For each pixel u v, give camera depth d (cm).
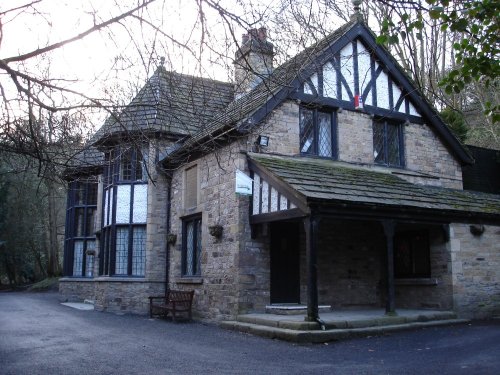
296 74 623
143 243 1502
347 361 741
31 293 2705
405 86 1416
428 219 1145
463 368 677
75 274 2064
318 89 1271
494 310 1274
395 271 1372
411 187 1253
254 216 1138
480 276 1267
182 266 1406
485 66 635
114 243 1525
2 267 3303
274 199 1077
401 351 814
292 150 1238
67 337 988
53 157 643
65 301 2008
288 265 1202
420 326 1065
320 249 1269
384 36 564
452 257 1227
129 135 630
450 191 1358
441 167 1479
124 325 1187
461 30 596
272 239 1188
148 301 1437
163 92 627
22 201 2642
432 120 1453
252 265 1146
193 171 1383
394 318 1055
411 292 1312
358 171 1266
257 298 1143
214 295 1212
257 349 845
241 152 1166
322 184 1054
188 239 1411
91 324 1206
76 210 2092
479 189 1597
